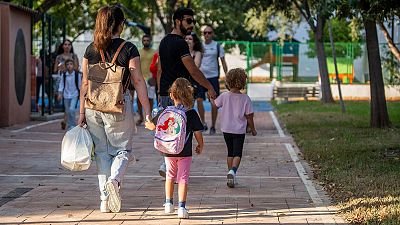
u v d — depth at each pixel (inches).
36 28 1362.0
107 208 445.4
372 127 971.3
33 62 1182.3
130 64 436.8
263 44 1953.7
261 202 480.1
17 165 651.5
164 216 437.4
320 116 1227.2
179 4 1941.4
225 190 526.0
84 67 443.5
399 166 607.8
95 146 444.5
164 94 541.3
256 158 703.1
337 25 2242.9
